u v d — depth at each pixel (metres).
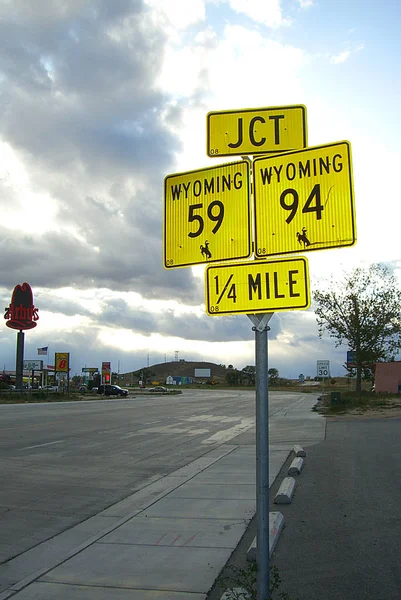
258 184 3.90
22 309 47.03
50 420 24.30
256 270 3.83
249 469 11.06
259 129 4.09
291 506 7.86
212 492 8.88
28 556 5.96
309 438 16.25
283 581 4.97
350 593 4.70
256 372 3.77
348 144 3.67
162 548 6.00
